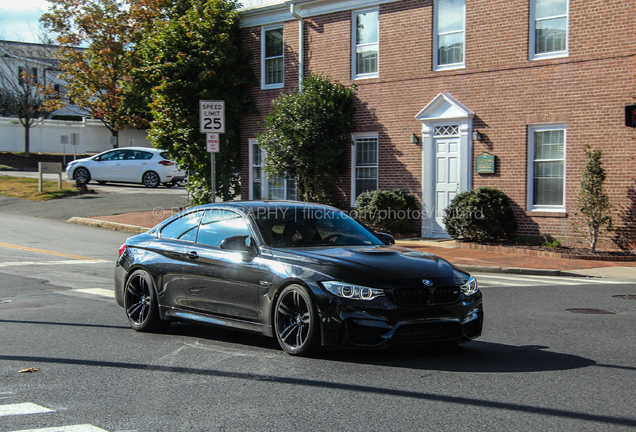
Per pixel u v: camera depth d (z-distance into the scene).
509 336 7.32
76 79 40.91
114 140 46.41
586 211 14.83
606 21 15.36
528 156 16.52
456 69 17.56
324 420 4.50
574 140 15.84
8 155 45.81
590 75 15.59
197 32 20.81
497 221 16.31
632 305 9.37
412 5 18.33
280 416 4.59
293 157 18.94
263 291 6.53
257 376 5.67
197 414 4.65
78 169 30.91
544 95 16.23
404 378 5.57
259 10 21.17
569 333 7.48
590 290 10.80
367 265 6.14
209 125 14.88
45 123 49.25
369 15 19.27
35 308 9.14
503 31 16.80
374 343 5.87
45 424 4.45
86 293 10.41
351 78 19.56
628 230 15.13
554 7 16.14
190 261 7.31
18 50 50.44
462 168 17.42
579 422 4.45
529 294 10.38
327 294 5.97
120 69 39.28
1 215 22.55
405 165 18.55
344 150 19.56
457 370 5.84
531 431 4.27
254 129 21.72
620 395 5.07
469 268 13.52
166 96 20.75
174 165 30.78
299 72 20.58
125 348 6.83
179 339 7.30
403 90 18.53
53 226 20.33
